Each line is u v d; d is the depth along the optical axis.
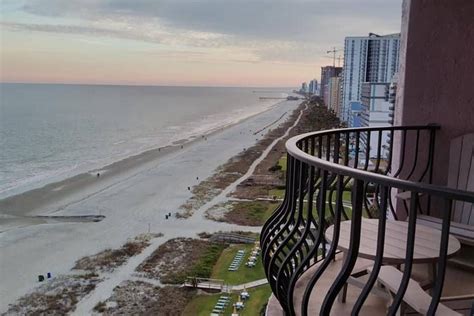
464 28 3.43
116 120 99.31
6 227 26.00
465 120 3.48
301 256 2.74
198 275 18.28
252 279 17.92
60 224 26.42
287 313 2.31
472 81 3.44
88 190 35.53
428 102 3.62
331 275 2.77
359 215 1.62
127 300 16.45
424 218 3.21
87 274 18.86
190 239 22.98
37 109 123.31
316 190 2.57
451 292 2.47
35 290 17.44
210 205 29.78
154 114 118.88
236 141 65.75
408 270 1.50
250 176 39.47
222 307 15.66
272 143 62.66
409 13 3.62
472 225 3.11
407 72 3.67
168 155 53.94
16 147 60.53
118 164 48.19
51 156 54.28
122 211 28.94
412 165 3.72
